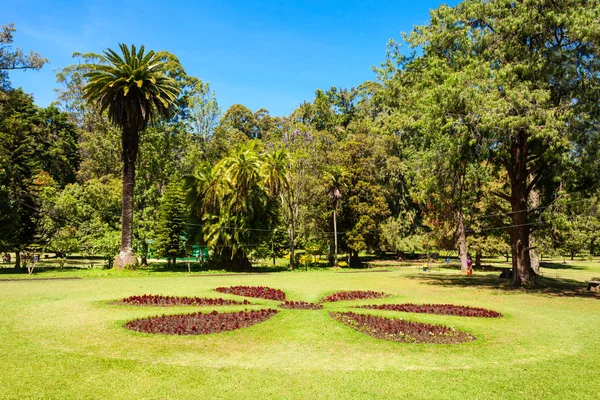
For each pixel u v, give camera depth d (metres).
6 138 31.12
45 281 21.61
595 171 17.52
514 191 22.28
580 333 10.62
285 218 40.66
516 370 7.56
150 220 36.09
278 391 6.41
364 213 41.53
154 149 37.84
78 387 6.39
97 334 9.53
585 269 39.59
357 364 7.76
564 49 17.92
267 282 22.28
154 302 14.16
